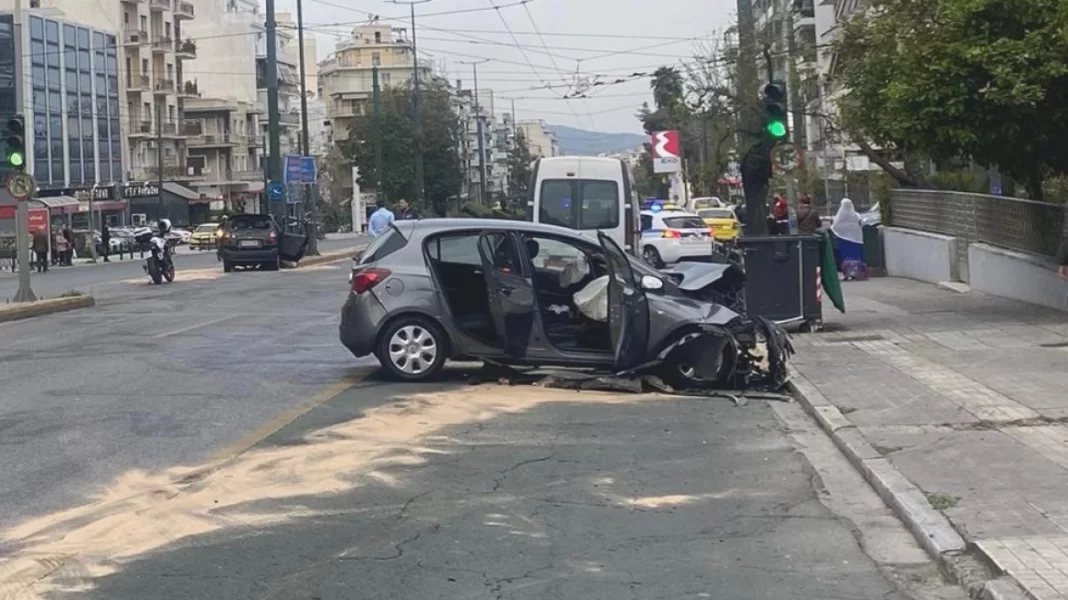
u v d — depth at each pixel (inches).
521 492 339.9
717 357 500.1
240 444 399.2
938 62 608.7
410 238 526.3
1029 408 422.0
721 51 1782.7
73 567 271.6
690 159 2748.5
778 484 350.0
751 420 446.3
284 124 4365.2
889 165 1150.3
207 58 4087.1
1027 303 746.2
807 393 474.6
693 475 360.8
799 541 293.0
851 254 1033.5
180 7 3624.5
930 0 649.6
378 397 485.4
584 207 951.6
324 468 365.4
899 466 350.0
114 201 3029.0
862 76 700.7
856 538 295.1
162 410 462.6
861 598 251.3
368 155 2694.4
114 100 3169.3
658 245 1395.2
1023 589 237.1
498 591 255.4
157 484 347.6
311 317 824.3
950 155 664.4
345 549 285.6
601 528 304.7
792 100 1467.8
